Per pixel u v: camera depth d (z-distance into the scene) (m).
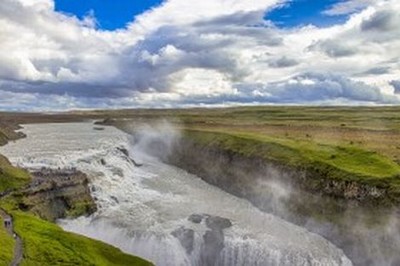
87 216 119.00
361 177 116.38
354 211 111.31
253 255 104.19
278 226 117.88
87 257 82.75
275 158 145.00
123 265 84.38
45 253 81.19
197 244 108.00
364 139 173.75
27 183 120.12
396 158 136.12
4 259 75.56
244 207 133.12
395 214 103.06
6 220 96.69
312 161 133.38
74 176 130.88
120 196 136.00
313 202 121.25
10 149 193.25
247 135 181.25
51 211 114.25
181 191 148.25
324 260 100.25
